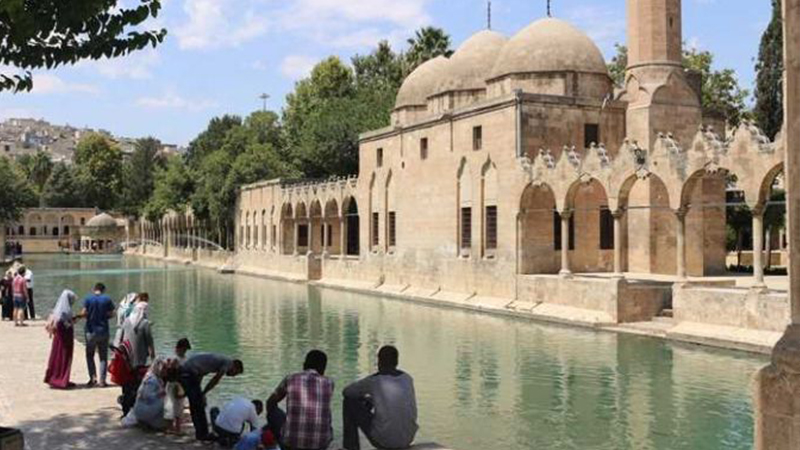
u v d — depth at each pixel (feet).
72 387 54.85
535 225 126.62
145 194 457.68
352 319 114.73
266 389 63.87
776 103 152.66
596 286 105.19
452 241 144.25
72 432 42.47
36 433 42.14
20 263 99.50
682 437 50.14
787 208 23.44
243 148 298.35
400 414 37.01
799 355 22.63
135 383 46.06
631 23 131.44
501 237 130.00
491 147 133.69
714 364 75.10
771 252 190.80
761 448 23.67
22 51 33.09
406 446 37.29
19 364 64.23
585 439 49.80
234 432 39.55
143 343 48.75
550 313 112.47
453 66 165.89
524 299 122.01
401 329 102.63
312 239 223.51
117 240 472.44
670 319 98.89
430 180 152.46
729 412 56.24
